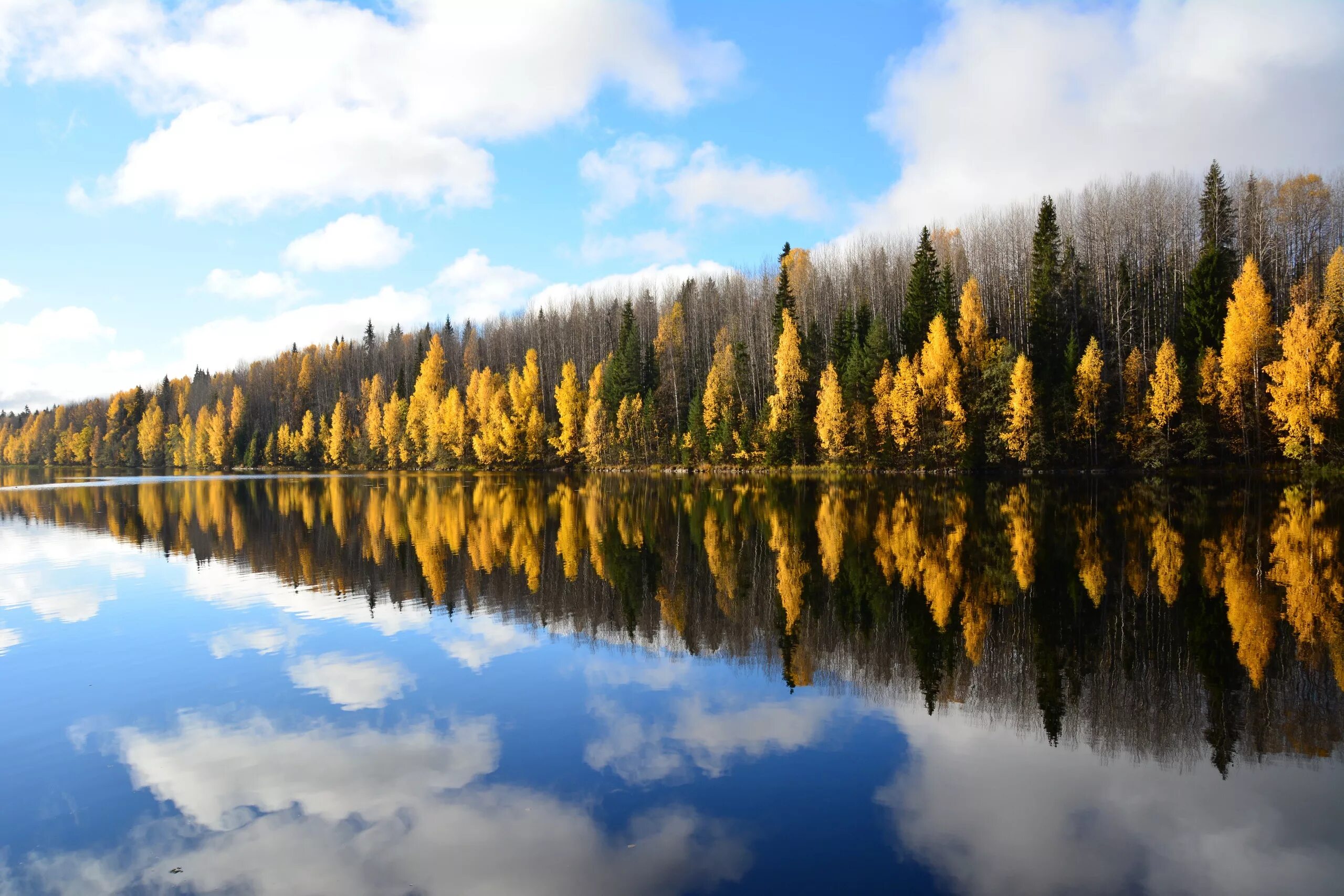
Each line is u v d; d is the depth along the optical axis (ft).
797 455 196.85
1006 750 27.71
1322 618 43.86
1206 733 28.78
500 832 22.58
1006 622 45.09
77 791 26.27
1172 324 177.27
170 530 104.88
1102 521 86.94
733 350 227.20
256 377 440.86
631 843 21.76
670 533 90.68
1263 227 182.50
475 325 414.21
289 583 63.46
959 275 246.47
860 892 19.02
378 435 320.70
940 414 171.63
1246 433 139.54
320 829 23.17
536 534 93.25
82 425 502.79
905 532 83.92
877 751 27.84
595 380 255.70
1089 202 217.36
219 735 30.86
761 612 49.75
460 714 32.65
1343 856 20.39
